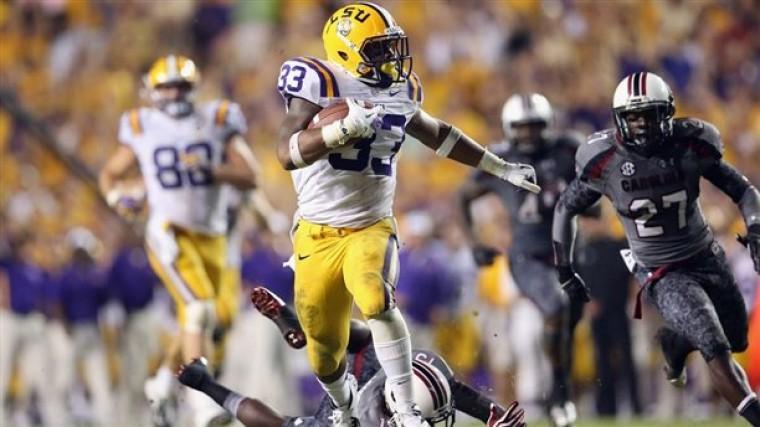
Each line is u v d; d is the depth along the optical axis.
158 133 33.31
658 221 25.55
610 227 46.75
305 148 21.55
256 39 66.44
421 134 23.67
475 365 48.44
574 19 65.62
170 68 33.31
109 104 64.69
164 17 68.31
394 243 22.86
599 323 45.38
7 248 47.75
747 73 66.75
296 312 23.69
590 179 25.75
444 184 57.28
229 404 25.22
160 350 48.09
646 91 24.52
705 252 25.86
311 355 23.47
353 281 22.28
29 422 47.81
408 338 22.38
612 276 44.97
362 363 25.11
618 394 45.69
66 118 63.97
